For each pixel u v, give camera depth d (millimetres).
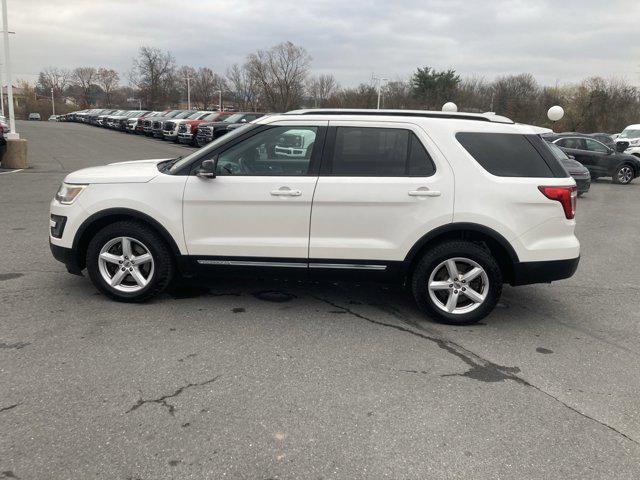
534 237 4625
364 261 4695
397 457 2885
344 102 64562
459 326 4797
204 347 4148
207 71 89125
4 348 4004
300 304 5191
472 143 4652
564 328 4855
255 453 2875
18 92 112250
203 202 4715
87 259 4953
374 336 4492
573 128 48594
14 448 2844
